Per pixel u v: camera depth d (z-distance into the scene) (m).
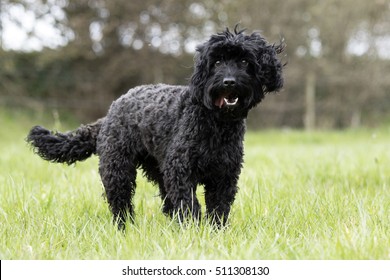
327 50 36.09
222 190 7.54
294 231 6.80
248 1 33.94
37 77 33.69
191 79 7.39
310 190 9.05
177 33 33.31
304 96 36.12
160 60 33.66
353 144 23.31
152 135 7.79
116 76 34.34
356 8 34.38
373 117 37.38
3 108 31.33
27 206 7.95
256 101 7.54
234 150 7.42
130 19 32.88
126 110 8.23
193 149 7.23
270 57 7.55
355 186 10.31
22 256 6.05
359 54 35.91
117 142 8.22
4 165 13.62
